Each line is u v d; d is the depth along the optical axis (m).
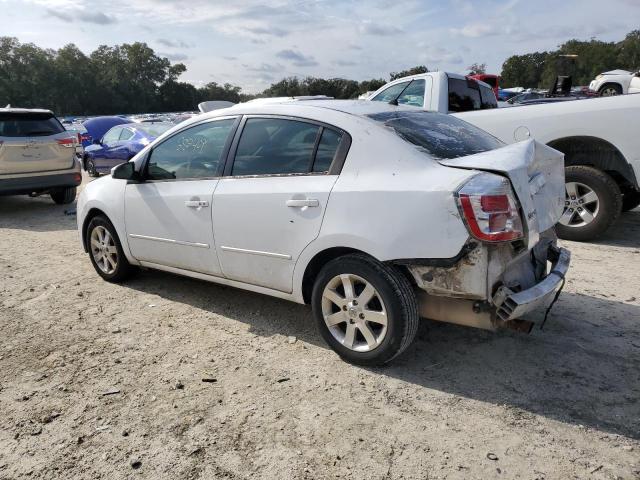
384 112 3.67
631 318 4.04
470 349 3.62
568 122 5.81
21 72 86.38
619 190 5.80
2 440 2.79
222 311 4.43
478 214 2.78
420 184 2.98
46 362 3.61
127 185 4.70
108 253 5.13
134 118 22.28
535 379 3.23
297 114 3.65
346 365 3.45
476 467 2.49
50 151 9.38
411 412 2.93
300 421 2.88
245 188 3.75
